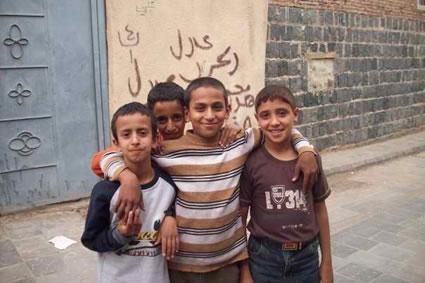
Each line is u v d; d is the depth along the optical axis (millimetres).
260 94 1933
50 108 4457
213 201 1788
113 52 4695
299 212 1894
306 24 6785
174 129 2041
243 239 1971
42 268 3389
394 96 8844
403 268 3521
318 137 7367
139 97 4953
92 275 3301
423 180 6188
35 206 4508
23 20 4180
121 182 1611
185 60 5309
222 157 1828
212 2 5457
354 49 7707
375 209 4949
